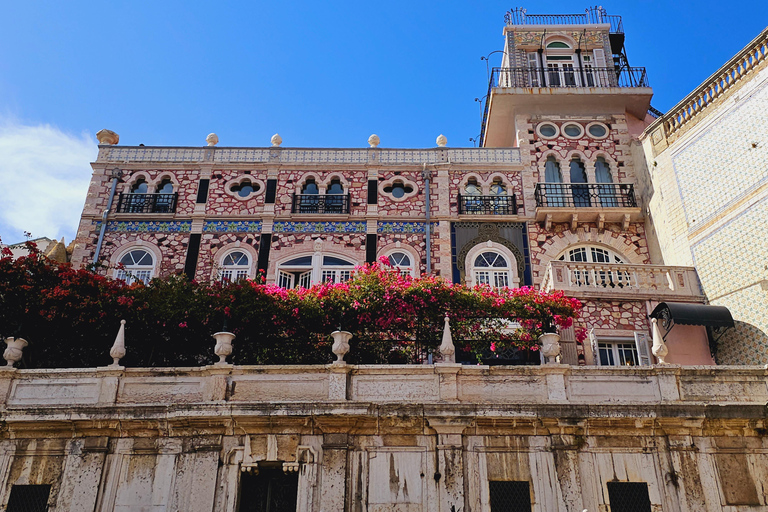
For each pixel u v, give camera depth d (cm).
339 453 1407
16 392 1488
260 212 2370
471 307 1719
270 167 2450
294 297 1698
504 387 1480
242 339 1695
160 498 1395
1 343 1661
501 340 1730
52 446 1434
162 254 2303
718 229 2030
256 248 2317
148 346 1722
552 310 1734
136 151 2473
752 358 1850
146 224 2348
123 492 1401
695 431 1445
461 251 2316
